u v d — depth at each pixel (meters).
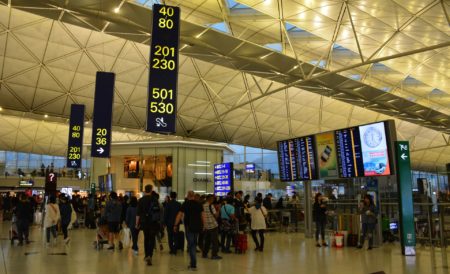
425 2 22.53
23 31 28.62
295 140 22.78
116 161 35.97
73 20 20.53
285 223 25.86
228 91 39.22
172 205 15.14
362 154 18.80
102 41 31.03
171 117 14.72
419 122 44.03
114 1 19.03
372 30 27.55
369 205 16.62
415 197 17.47
